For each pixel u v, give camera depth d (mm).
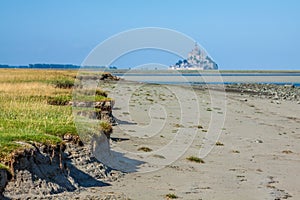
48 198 13188
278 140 28844
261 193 16422
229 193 16109
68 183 14734
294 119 40344
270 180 18516
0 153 12984
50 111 22031
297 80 141375
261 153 24297
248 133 30891
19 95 28734
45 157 14328
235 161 21875
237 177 18609
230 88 82125
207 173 18938
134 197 14602
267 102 56000
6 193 12617
